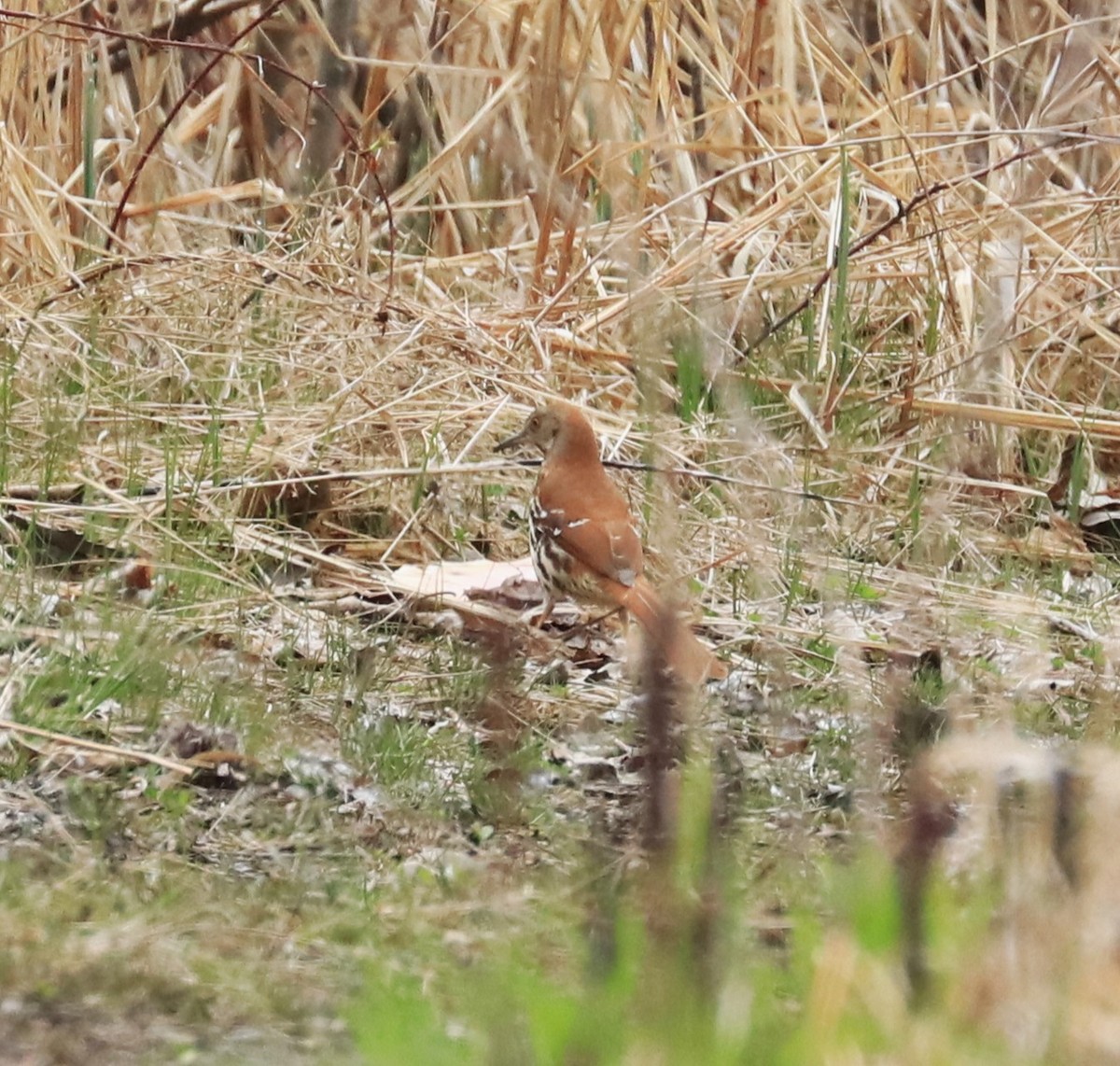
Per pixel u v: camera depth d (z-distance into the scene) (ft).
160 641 30.81
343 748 28.27
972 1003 17.12
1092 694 30.94
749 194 50.26
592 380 44.65
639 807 25.49
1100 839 18.17
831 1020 16.94
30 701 28.30
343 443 41.24
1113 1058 16.53
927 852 18.72
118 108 52.49
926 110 49.06
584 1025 16.79
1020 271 42.27
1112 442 45.55
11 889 22.53
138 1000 19.45
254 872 23.88
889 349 46.37
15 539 35.27
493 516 40.96
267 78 56.29
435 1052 17.25
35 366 42.06
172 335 43.34
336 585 36.78
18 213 46.39
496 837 25.75
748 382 40.91
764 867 23.62
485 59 50.88
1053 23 47.47
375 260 49.93
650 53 50.34
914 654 30.01
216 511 37.45
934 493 33.47
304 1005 19.48
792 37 48.93
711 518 39.45
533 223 51.39
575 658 34.55
